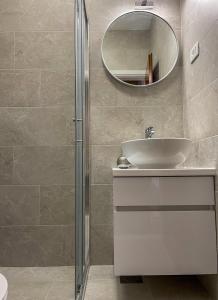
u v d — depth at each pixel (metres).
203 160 1.55
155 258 1.27
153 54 1.98
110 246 1.85
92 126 1.93
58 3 1.60
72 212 1.39
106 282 1.63
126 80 1.96
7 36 1.56
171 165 1.43
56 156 1.43
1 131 1.42
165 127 1.95
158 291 1.50
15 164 1.40
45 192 1.40
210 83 1.44
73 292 1.23
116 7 1.99
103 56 1.96
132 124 1.94
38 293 1.14
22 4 1.59
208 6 1.46
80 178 1.54
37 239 1.35
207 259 1.27
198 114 1.63
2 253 1.30
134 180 1.29
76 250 1.35
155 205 1.29
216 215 1.29
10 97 1.45
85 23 1.91
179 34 2.00
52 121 1.44
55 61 1.50
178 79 1.98
